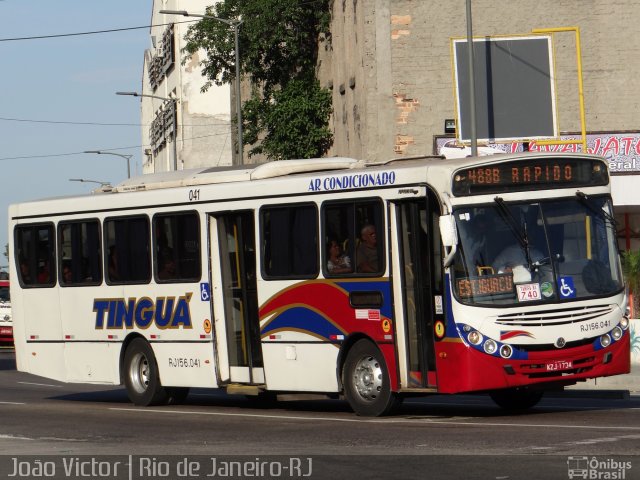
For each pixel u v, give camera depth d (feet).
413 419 62.44
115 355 80.02
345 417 65.31
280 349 69.21
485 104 122.11
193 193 74.54
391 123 153.99
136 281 78.43
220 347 73.36
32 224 85.66
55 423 65.67
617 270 62.69
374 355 64.44
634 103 153.28
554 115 121.70
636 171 144.56
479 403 74.84
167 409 75.56
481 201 60.85
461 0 154.10
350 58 168.04
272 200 69.77
